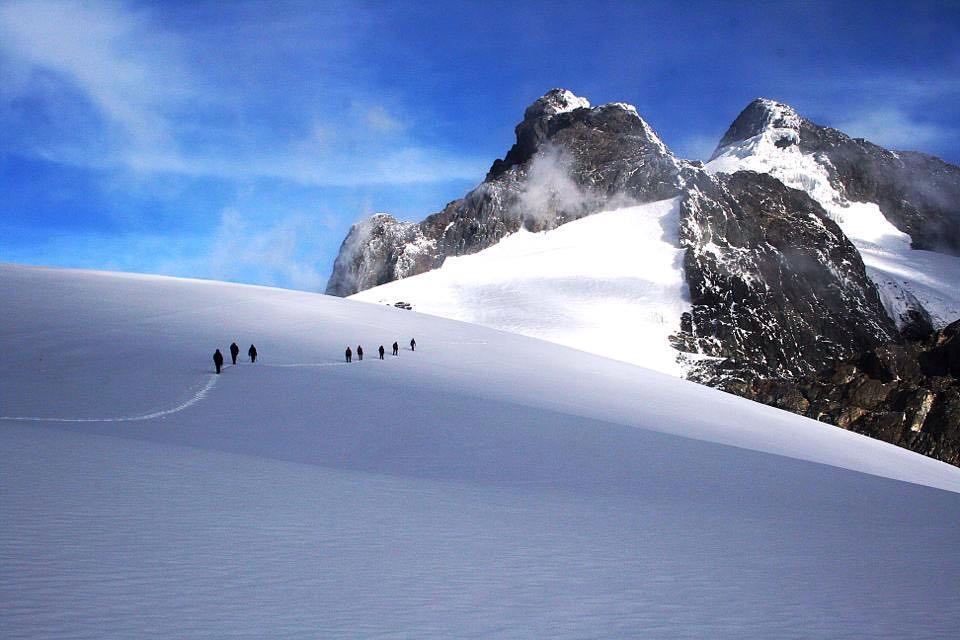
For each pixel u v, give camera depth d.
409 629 8.53
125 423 27.19
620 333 151.25
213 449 22.39
